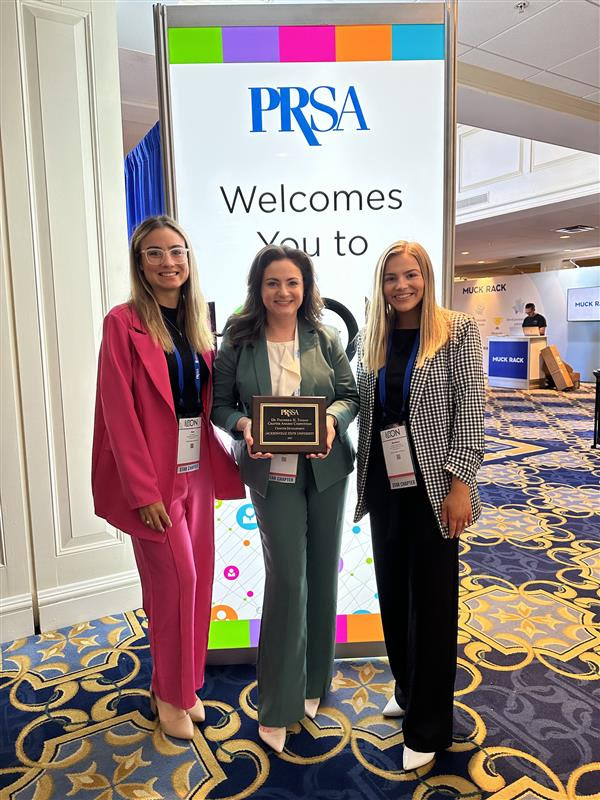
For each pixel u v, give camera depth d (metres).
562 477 5.11
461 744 1.85
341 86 2.06
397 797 1.65
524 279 14.03
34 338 2.52
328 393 1.83
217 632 2.32
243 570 2.30
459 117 5.52
